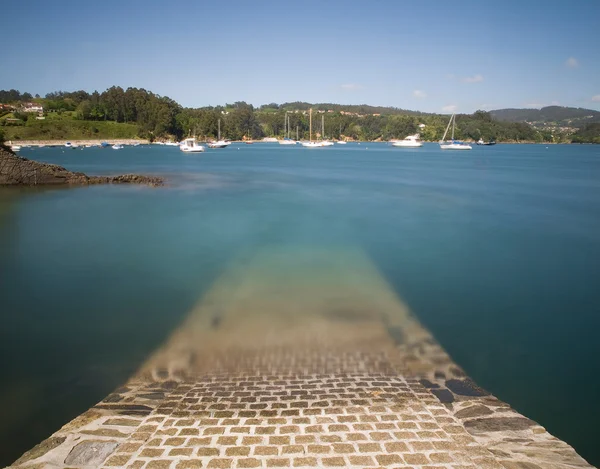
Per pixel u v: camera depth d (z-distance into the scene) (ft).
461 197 123.54
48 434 22.58
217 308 39.50
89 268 52.90
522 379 28.22
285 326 35.19
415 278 49.03
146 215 92.07
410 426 20.95
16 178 144.46
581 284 47.42
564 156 416.05
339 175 197.57
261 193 131.95
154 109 607.37
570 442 22.47
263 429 20.58
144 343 32.53
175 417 21.97
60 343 32.76
